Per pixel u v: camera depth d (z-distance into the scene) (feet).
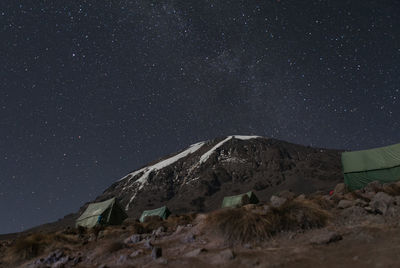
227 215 17.52
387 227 13.16
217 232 17.22
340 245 11.86
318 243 12.67
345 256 10.30
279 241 14.32
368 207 17.60
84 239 28.17
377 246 10.71
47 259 19.15
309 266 9.86
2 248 27.61
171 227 30.14
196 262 12.36
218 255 12.68
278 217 16.29
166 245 17.74
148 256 14.82
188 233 20.04
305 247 12.41
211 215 19.84
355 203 18.85
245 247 14.06
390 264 8.58
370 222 14.74
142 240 22.00
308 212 16.42
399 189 24.44
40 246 23.91
